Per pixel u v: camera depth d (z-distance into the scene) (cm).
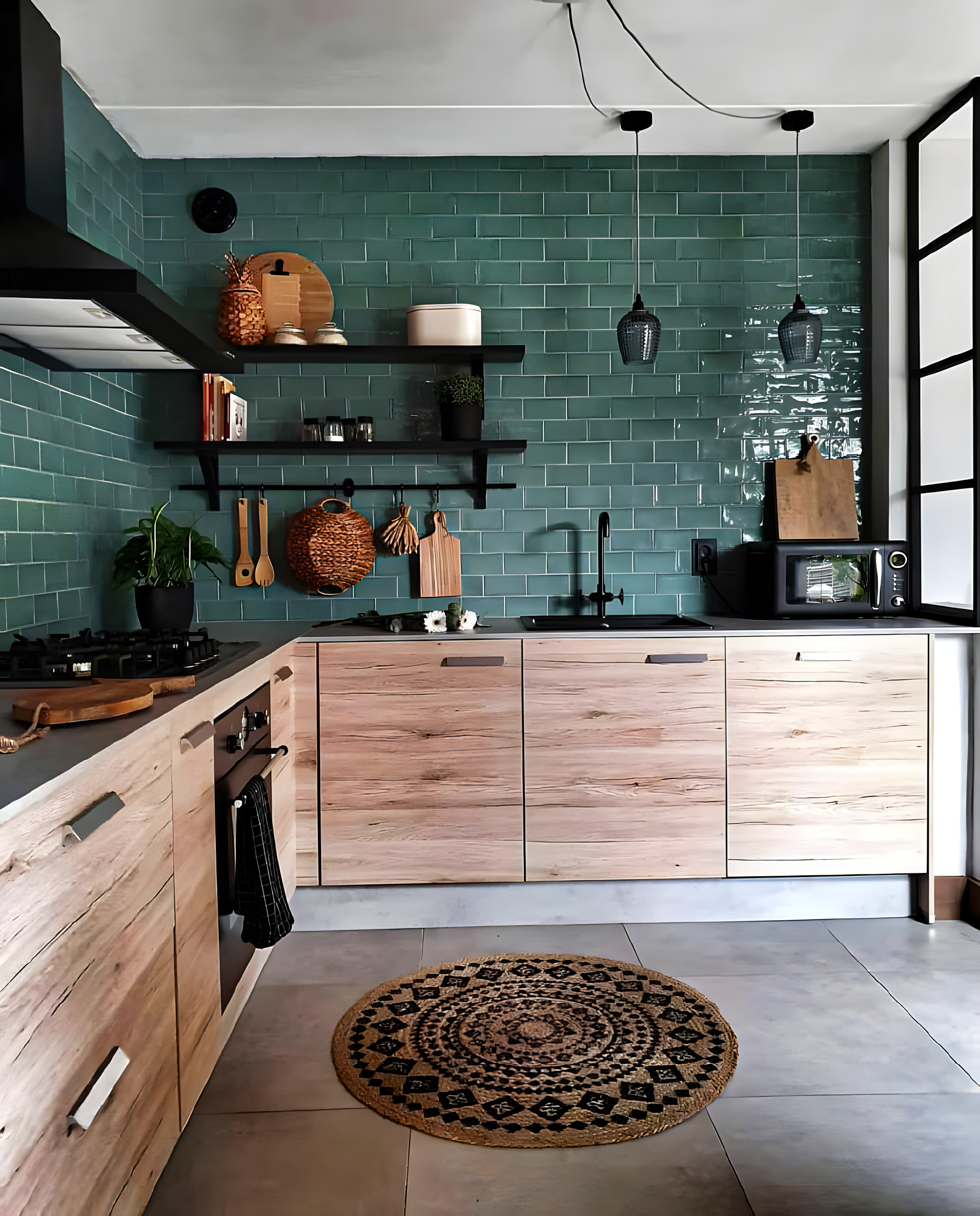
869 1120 207
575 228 361
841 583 338
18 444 246
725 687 311
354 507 362
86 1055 132
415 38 272
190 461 357
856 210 365
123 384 330
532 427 364
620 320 346
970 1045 238
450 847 311
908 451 358
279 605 362
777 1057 232
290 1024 251
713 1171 191
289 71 291
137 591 266
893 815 315
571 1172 191
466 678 309
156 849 165
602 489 365
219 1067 230
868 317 367
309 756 309
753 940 304
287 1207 181
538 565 365
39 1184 117
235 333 335
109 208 323
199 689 198
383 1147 200
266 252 358
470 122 329
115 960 144
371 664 308
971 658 315
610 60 287
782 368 367
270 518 362
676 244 363
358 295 359
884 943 300
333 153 354
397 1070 227
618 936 307
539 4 255
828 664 312
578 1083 221
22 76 193
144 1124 158
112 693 174
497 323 361
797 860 315
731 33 272
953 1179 188
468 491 364
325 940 308
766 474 368
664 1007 257
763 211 363
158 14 257
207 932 201
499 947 299
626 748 311
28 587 251
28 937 114
